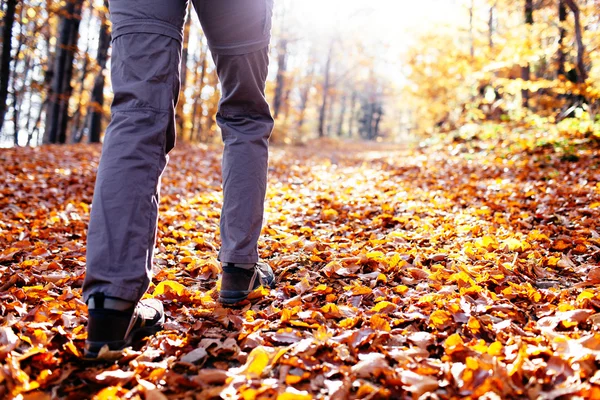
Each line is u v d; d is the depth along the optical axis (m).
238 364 1.43
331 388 1.22
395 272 2.28
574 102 9.41
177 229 3.52
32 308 1.81
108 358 1.36
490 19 13.91
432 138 11.66
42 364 1.35
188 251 2.78
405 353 1.38
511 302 1.88
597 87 8.30
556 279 2.19
